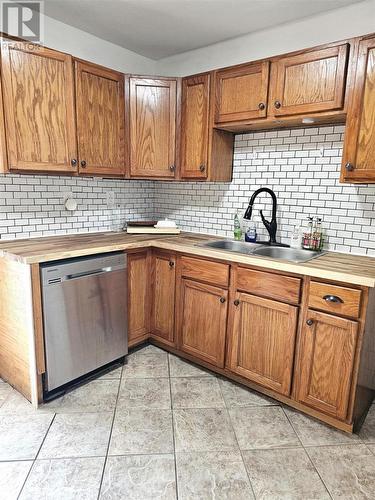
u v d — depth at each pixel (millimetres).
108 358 2355
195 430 1817
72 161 2229
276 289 1952
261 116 2158
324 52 1860
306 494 1456
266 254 2383
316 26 2174
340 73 1819
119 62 2768
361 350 1707
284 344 1962
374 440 1777
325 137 2219
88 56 2539
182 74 2916
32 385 1948
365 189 2104
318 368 1847
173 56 2939
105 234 2742
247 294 2090
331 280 1745
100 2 2062
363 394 1925
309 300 1834
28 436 1736
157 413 1943
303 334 1886
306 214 2369
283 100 2053
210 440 1749
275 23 2307
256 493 1454
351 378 1743
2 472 1519
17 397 2047
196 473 1545
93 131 2326
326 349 1804
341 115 1897
